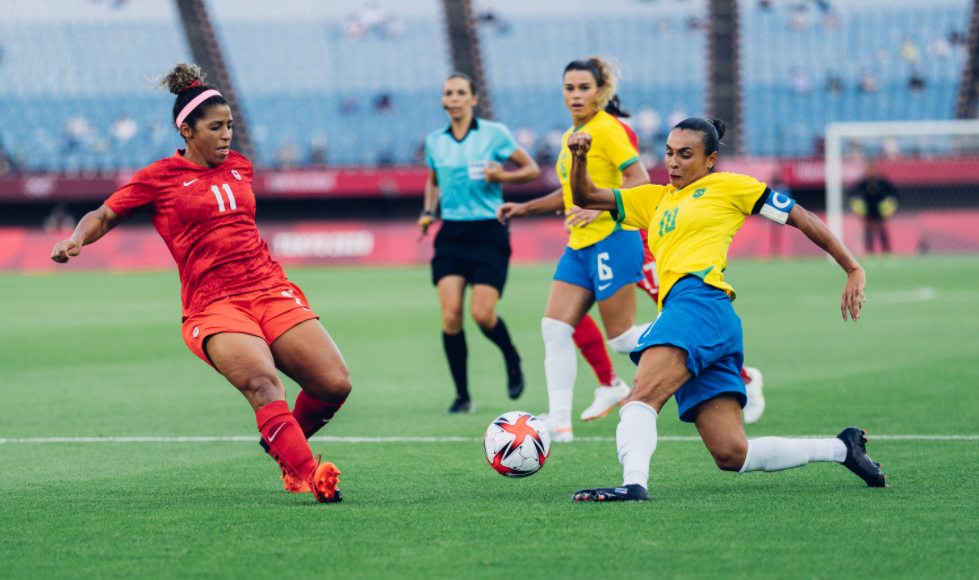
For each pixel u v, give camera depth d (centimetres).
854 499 1403
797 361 3212
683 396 1455
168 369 3247
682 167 1463
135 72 11738
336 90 11681
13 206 10450
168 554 1146
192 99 1451
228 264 1468
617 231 1988
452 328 2377
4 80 11738
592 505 1373
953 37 11481
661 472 1633
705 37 11712
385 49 11994
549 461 1764
